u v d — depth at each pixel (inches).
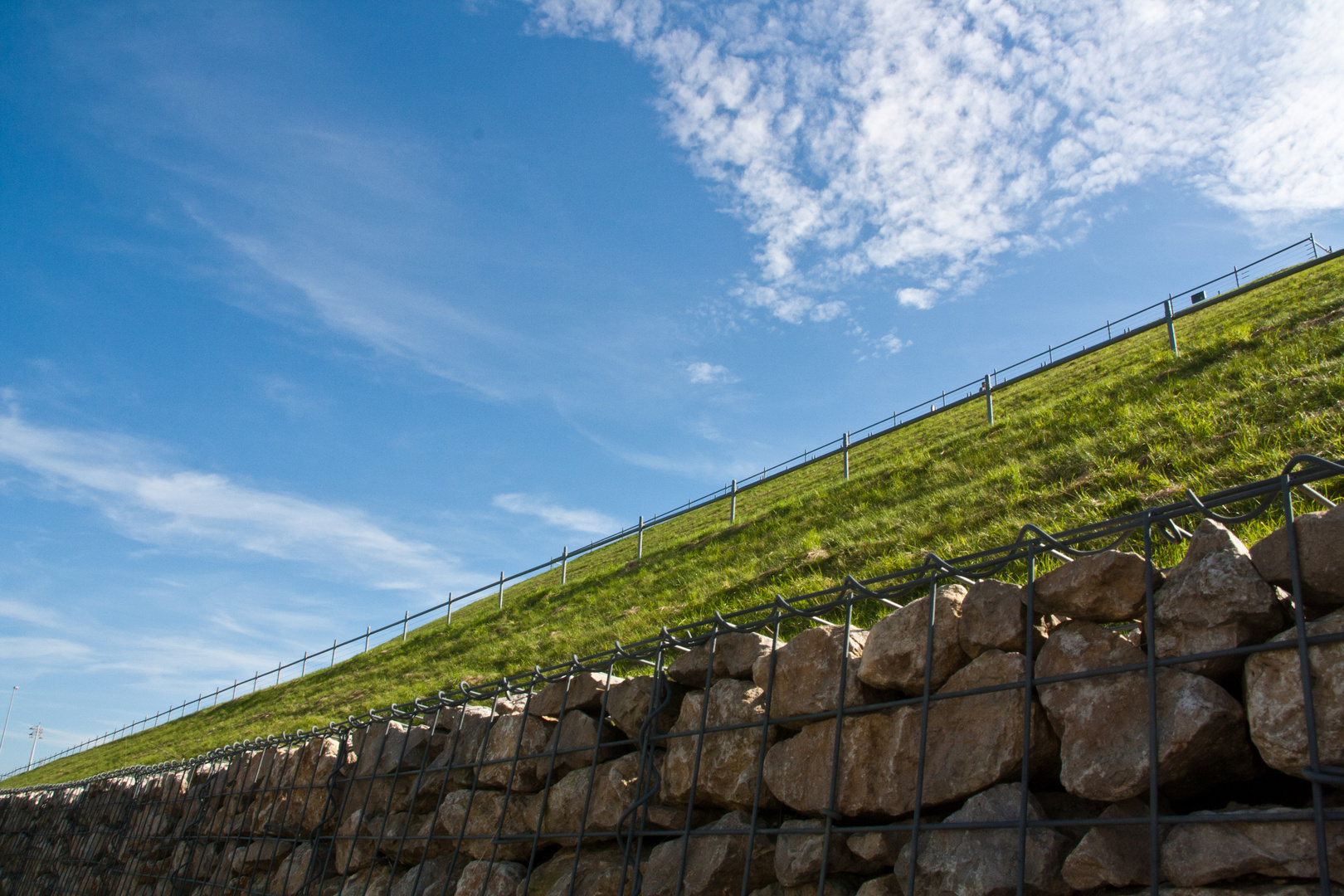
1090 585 82.3
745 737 114.2
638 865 116.4
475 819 153.2
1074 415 324.2
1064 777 78.0
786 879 99.8
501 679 167.8
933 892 83.3
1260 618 70.9
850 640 105.9
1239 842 65.9
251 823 223.3
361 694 506.0
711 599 313.3
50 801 398.3
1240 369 278.7
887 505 338.6
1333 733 62.6
